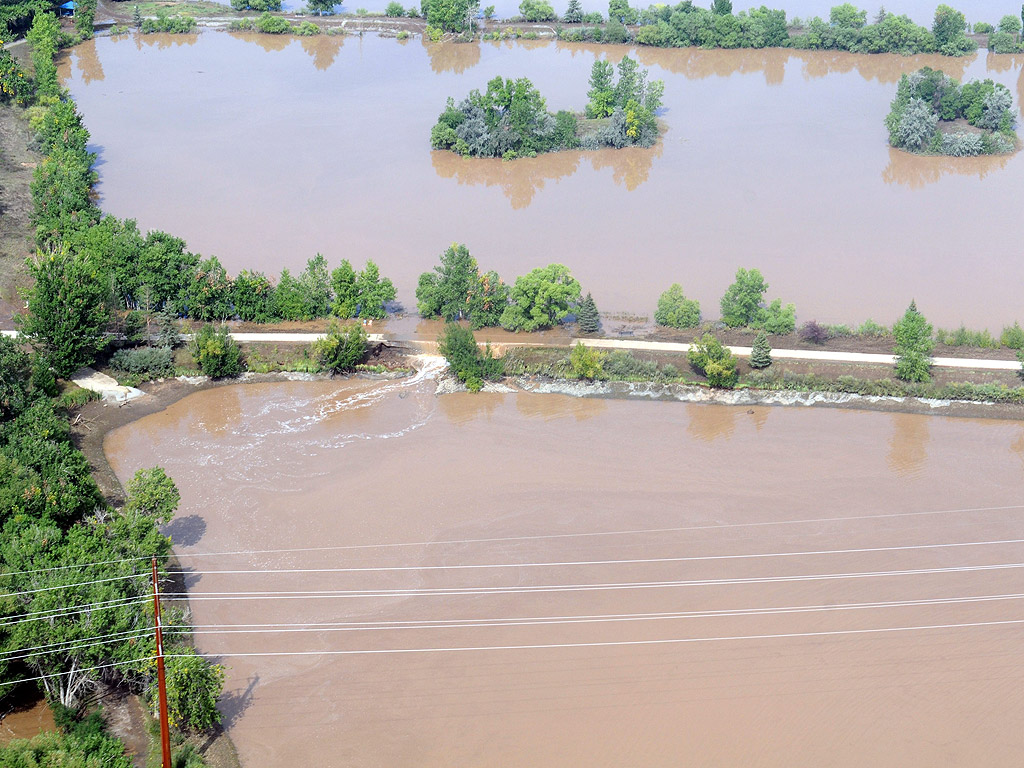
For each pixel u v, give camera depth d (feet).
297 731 250.98
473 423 372.58
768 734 248.73
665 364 396.78
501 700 258.78
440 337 405.59
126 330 405.59
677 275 465.47
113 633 242.99
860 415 374.43
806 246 491.31
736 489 333.42
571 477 340.39
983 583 292.81
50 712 247.91
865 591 290.56
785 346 406.62
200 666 243.60
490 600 289.74
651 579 295.89
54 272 374.63
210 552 308.19
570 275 422.00
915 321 386.32
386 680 264.72
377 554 307.17
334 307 428.56
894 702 256.52
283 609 287.28
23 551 252.83
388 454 354.33
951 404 376.68
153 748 239.91
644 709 255.70
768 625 279.69
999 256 480.64
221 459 351.87
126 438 363.56
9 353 359.46
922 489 332.60
